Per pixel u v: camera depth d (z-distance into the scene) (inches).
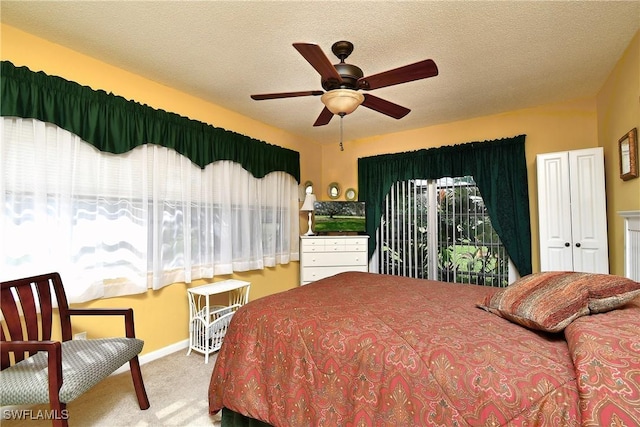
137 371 74.1
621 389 31.8
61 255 80.4
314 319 58.4
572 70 98.0
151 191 101.9
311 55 60.1
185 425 67.9
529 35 79.4
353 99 71.1
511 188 132.3
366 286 86.1
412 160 157.8
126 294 94.7
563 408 34.0
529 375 37.9
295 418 51.9
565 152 110.4
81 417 70.4
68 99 82.1
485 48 85.4
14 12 70.2
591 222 104.7
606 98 105.3
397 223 163.9
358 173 176.2
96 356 63.4
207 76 102.0
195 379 88.7
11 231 72.7
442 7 69.0
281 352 57.1
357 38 80.7
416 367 43.5
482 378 39.0
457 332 50.1
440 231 152.4
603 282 50.3
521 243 129.3
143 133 98.3
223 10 70.4
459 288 84.0
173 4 68.3
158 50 86.6
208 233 119.0
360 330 52.8
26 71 75.0
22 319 75.3
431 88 111.0
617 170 96.3
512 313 54.6
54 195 79.8
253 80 104.8
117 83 95.2
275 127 156.4
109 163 91.6
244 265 133.5
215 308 119.3
